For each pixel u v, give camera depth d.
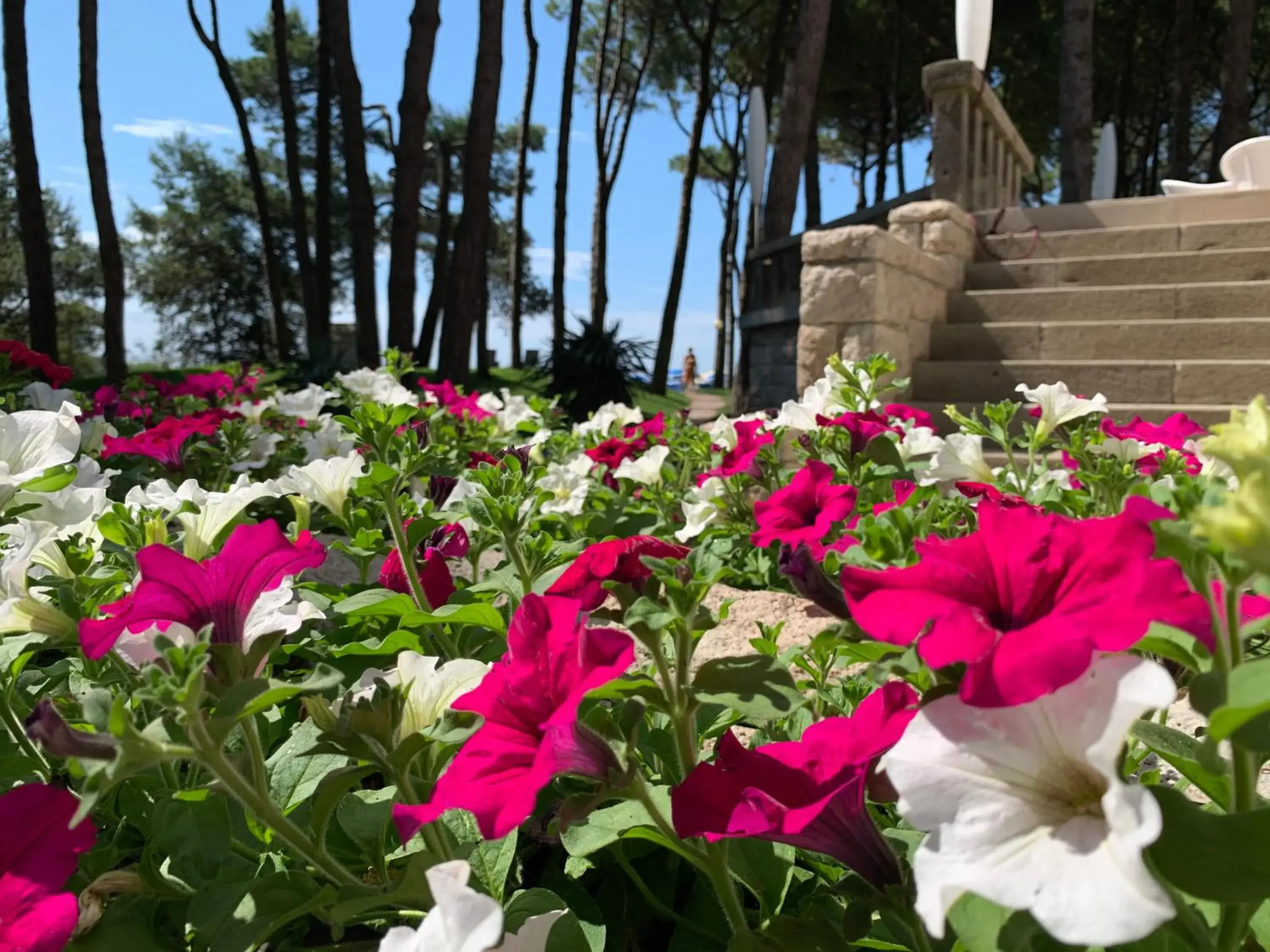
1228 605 0.88
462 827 1.45
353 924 1.44
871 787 1.06
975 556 0.90
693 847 1.19
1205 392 6.92
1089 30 14.55
